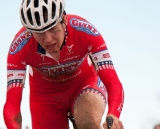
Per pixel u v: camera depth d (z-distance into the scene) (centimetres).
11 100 716
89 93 775
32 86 845
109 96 689
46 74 795
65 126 842
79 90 805
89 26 738
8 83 730
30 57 746
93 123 706
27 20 673
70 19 745
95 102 748
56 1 677
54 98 829
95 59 736
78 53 751
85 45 740
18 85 727
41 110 837
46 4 667
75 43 740
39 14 661
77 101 779
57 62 758
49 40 665
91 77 822
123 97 694
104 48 733
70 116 840
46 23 659
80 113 728
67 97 823
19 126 706
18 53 730
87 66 821
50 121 835
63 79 809
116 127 648
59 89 822
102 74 720
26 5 680
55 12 668
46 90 830
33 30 670
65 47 739
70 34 735
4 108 711
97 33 736
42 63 759
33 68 817
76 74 808
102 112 744
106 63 725
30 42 734
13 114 704
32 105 848
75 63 768
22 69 739
